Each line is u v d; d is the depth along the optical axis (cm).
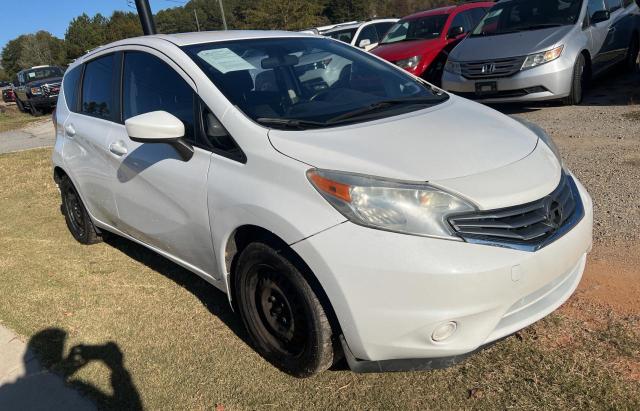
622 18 884
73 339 331
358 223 229
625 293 310
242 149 273
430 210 226
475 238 225
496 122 302
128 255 455
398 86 351
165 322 341
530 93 729
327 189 237
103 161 381
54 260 457
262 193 256
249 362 294
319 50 366
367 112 301
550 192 249
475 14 1027
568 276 266
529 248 231
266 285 273
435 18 988
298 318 262
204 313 347
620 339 274
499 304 227
